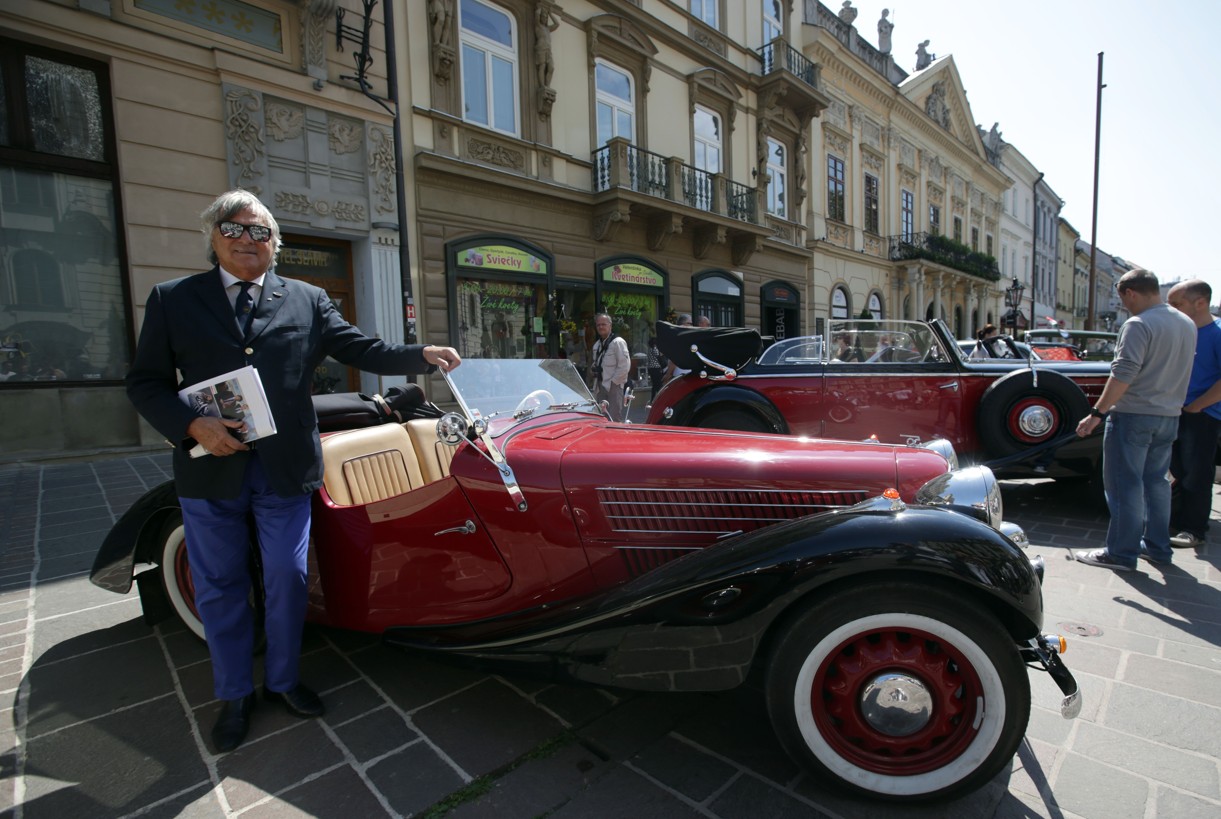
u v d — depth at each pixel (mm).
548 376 2926
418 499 2258
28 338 6730
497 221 10445
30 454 6609
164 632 2932
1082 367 5262
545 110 10992
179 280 1995
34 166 6648
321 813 1752
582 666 1950
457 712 2260
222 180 7594
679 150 13883
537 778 1892
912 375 5137
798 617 1771
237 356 1966
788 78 15453
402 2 9180
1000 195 32156
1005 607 1784
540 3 10711
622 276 12445
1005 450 4797
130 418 7215
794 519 2033
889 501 1901
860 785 1747
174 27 7195
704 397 5355
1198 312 3873
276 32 8000
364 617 2414
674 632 1844
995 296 30891
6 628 2977
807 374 5328
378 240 8938
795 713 1776
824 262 18656
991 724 1688
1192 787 1799
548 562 2217
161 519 2766
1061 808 1731
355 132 8695
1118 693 2309
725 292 14977
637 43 12633
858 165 20281
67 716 2254
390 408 3148
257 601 2539
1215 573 3498
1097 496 4703
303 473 2086
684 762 1961
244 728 2121
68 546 4043
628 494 2176
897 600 1726
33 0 6375
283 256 8508
